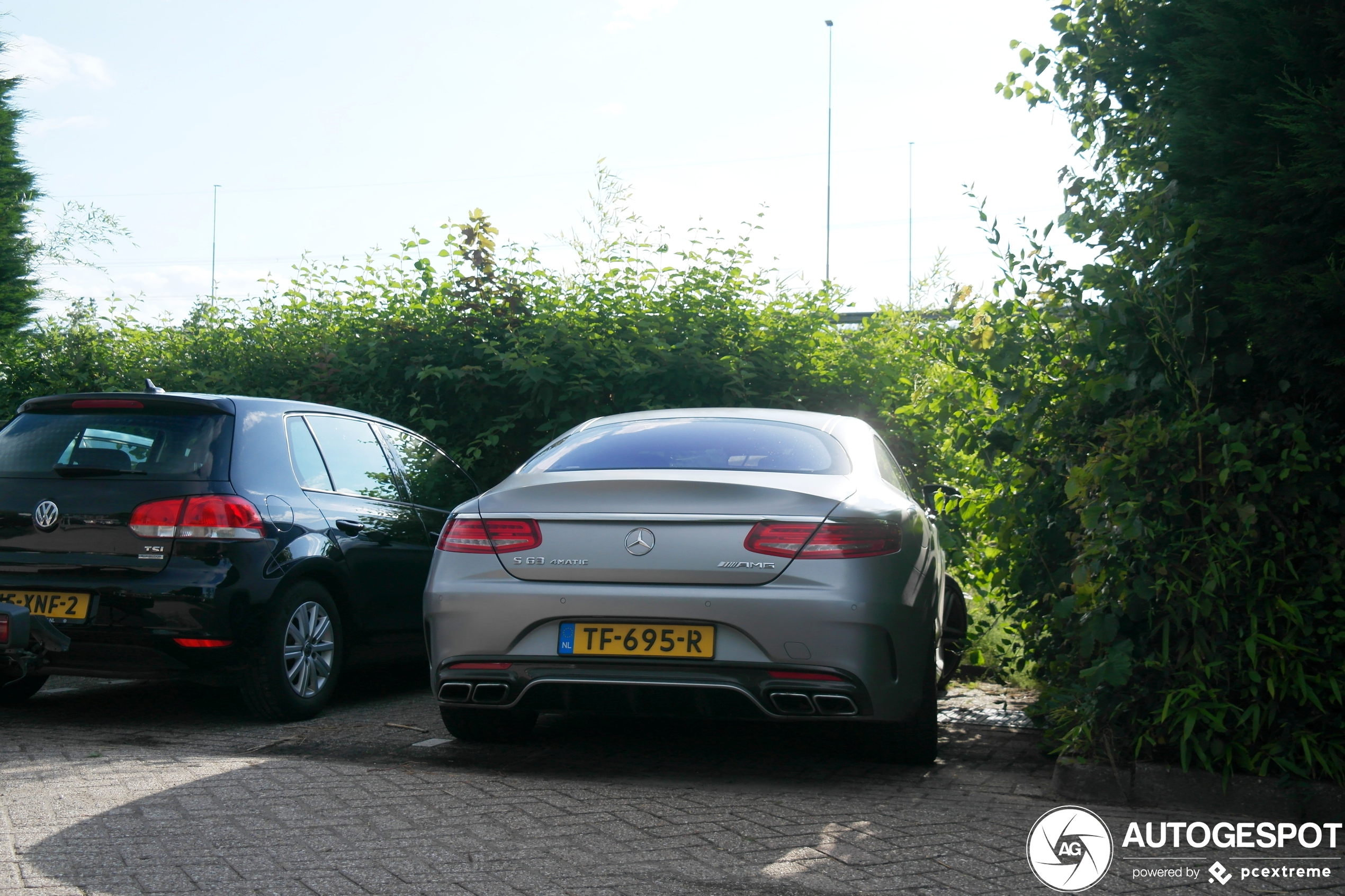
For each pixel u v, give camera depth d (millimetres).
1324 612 4020
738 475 4328
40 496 5344
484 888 3045
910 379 8445
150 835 3424
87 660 5227
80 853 3240
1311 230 3807
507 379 8695
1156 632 4297
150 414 5512
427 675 7195
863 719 4082
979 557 6188
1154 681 4234
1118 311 4465
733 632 4062
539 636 4211
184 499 5254
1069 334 5027
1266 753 4043
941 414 5922
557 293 8961
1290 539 4102
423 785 4117
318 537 5754
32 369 10422
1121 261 4852
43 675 5695
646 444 4793
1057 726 4758
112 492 5289
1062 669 4922
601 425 5184
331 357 9078
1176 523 4285
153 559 5191
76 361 10445
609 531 4195
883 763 4773
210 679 5289
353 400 9008
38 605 5223
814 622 4016
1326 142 3672
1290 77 3939
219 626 5184
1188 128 4188
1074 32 5387
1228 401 4441
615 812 3811
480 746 4973
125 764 4355
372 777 4215
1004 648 6207
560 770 4523
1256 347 4090
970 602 7133
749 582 4070
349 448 6426
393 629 6340
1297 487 4062
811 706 4059
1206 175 4195
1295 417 4125
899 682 4195
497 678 4230
